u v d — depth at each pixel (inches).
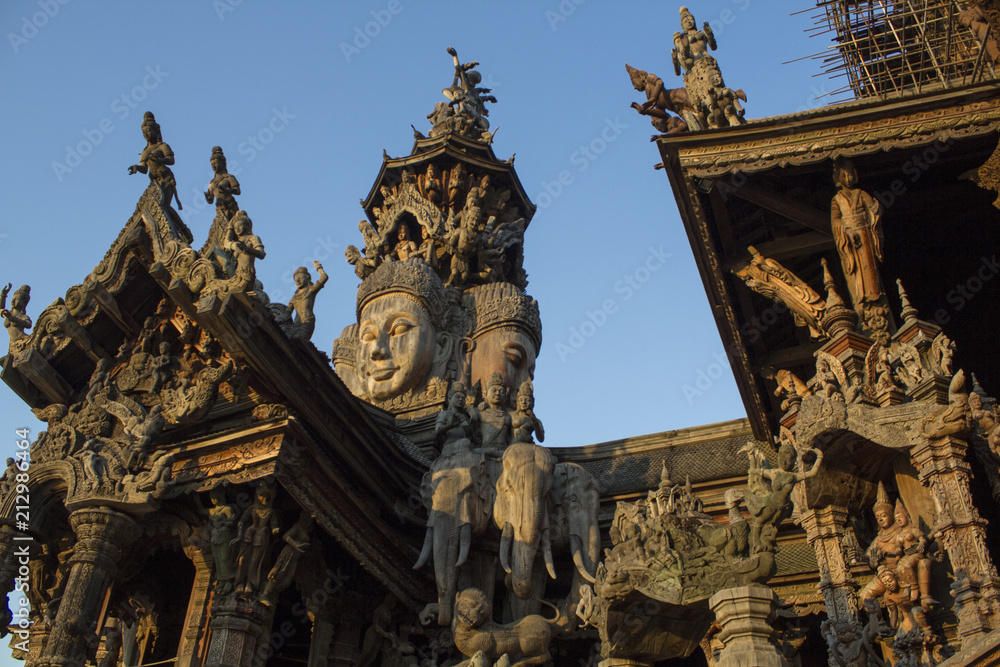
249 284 483.5
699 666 634.8
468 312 875.4
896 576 454.6
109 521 491.8
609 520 697.0
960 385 454.3
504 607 601.0
